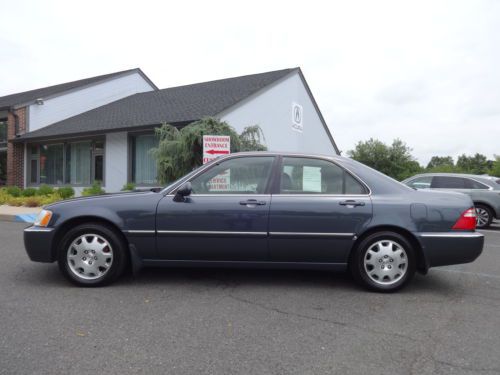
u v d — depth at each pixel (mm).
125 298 4172
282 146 18562
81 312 3762
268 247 4426
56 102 20516
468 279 5152
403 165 36469
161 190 4617
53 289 4445
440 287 4758
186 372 2693
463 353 3029
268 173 4594
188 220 4430
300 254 4438
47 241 4473
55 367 2732
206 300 4148
